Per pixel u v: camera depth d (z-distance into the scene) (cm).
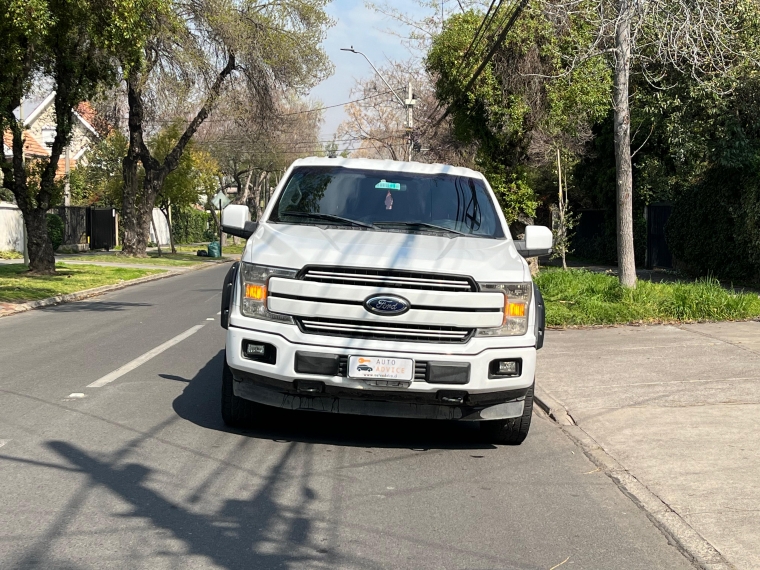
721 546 471
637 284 1509
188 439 666
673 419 757
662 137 2381
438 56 2169
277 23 3375
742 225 1994
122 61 1791
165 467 588
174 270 2992
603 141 2980
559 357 1065
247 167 6256
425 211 754
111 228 4338
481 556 454
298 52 3384
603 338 1209
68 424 700
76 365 988
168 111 3388
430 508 530
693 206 2233
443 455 662
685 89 1983
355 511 517
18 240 3412
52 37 1862
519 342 639
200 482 558
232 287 684
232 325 638
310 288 619
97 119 3581
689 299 1382
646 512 535
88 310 1645
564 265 2258
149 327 1364
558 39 1881
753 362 1001
